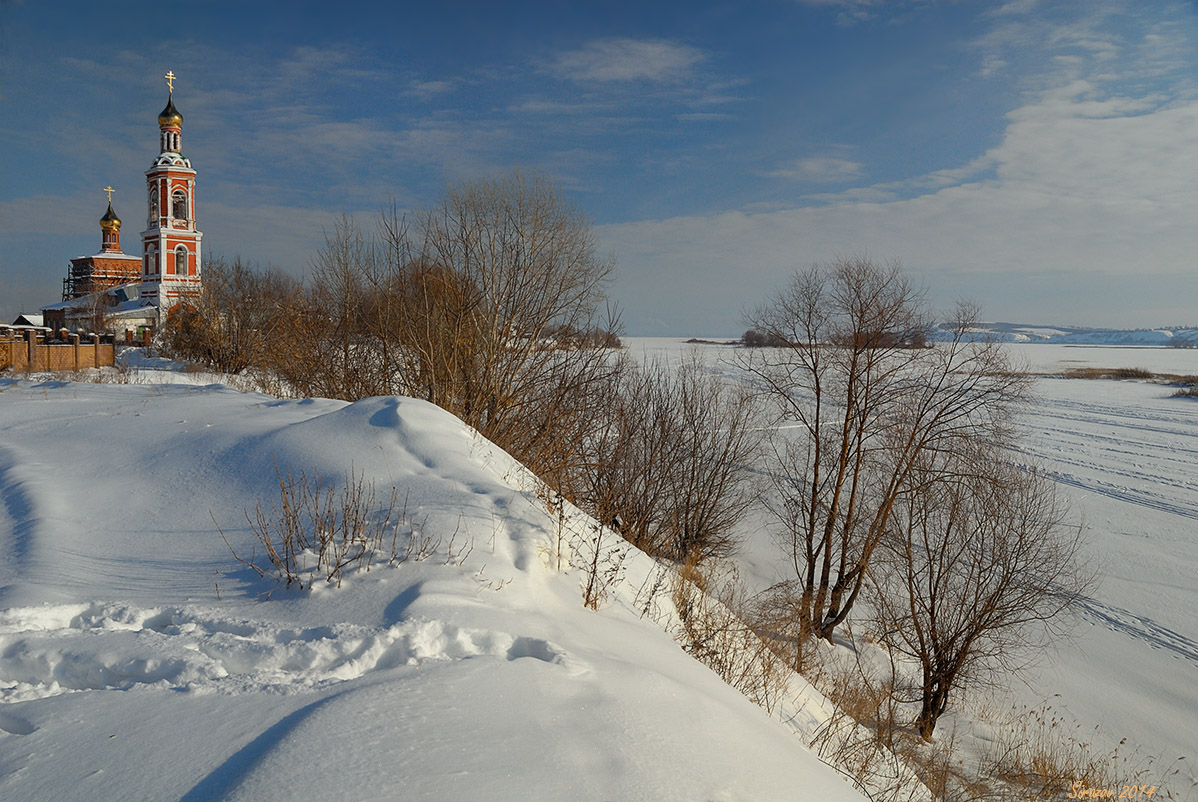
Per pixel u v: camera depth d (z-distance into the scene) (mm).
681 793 3299
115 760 3168
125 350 39594
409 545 5945
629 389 19812
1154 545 24875
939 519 19875
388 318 13430
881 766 8562
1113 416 51719
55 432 10367
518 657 4590
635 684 4332
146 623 4871
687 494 20344
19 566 5727
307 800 2857
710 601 10172
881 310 21750
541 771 3205
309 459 7707
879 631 21047
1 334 29891
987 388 21250
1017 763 14469
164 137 64250
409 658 4352
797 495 26641
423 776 3068
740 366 25594
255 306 29312
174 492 7391
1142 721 16094
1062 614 20656
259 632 4617
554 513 7488
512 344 13156
